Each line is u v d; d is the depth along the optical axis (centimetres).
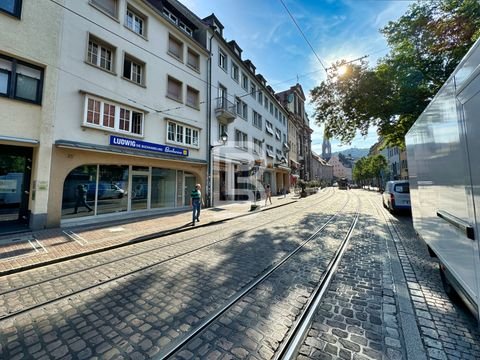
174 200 1358
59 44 833
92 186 959
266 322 271
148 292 349
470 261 201
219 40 1722
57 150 812
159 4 1326
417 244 595
